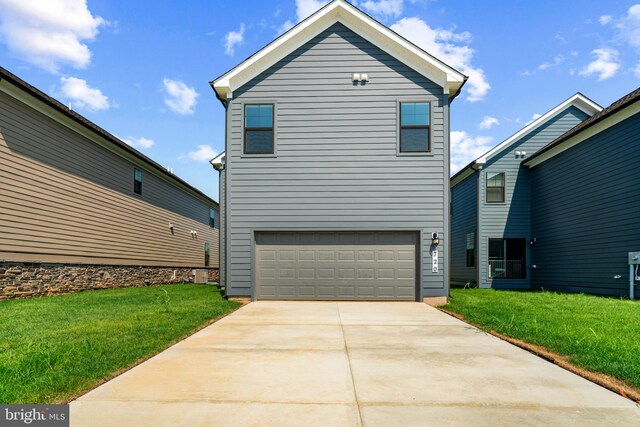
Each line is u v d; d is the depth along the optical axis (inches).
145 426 119.3
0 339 220.8
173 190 868.6
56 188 494.6
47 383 149.8
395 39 436.8
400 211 433.7
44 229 471.8
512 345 223.8
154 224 775.7
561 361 185.9
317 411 130.6
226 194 442.0
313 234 440.1
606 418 126.2
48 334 234.8
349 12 441.1
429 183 434.9
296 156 440.8
